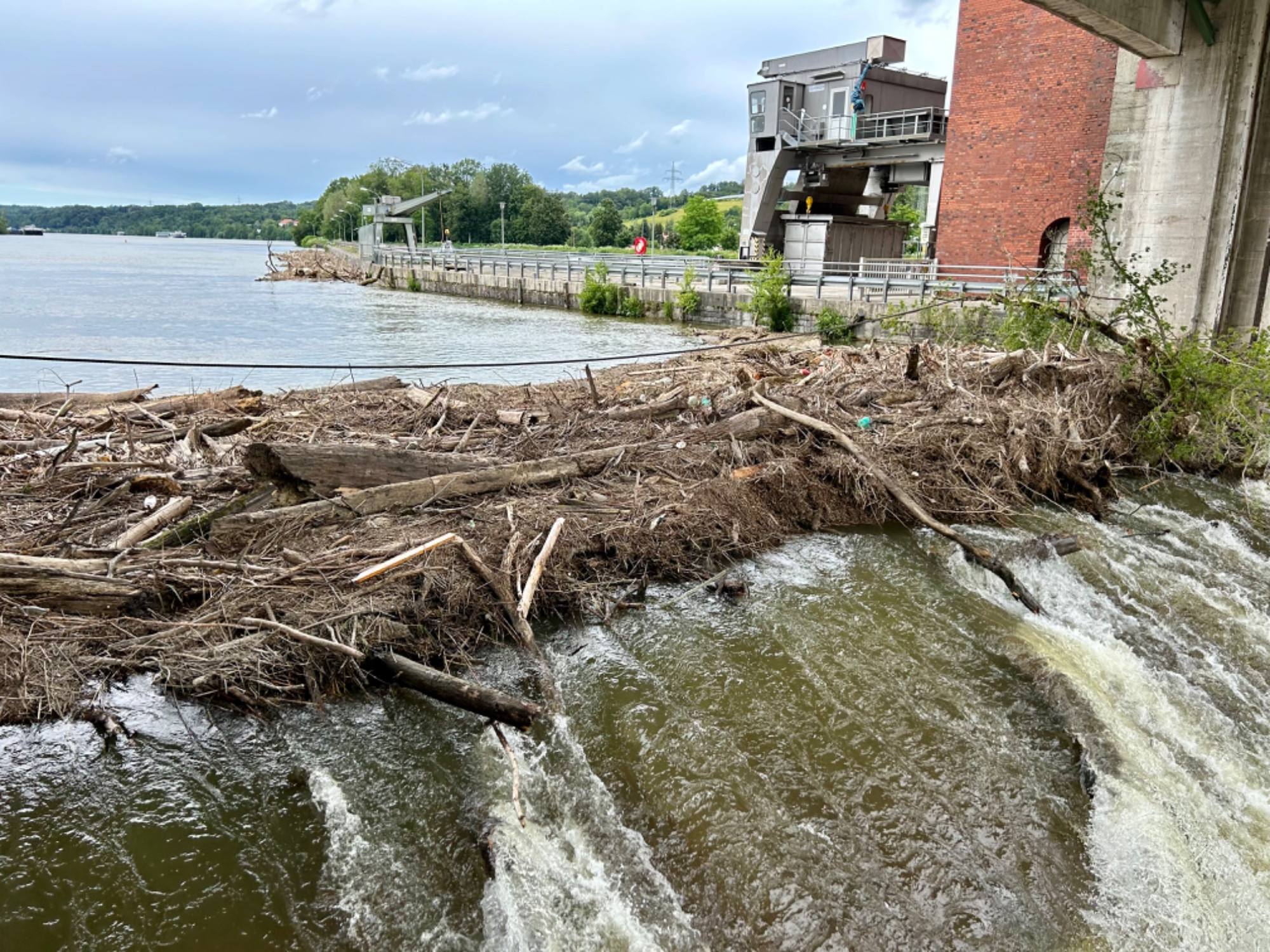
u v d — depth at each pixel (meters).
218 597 6.02
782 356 16.86
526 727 5.14
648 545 7.69
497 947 4.04
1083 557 9.09
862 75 30.83
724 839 4.83
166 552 6.52
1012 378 13.05
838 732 5.80
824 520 9.31
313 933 4.07
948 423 11.03
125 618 5.89
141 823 4.56
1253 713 6.76
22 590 5.77
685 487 8.71
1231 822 5.49
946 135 27.80
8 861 4.26
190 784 4.85
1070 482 11.18
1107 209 15.54
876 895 4.58
